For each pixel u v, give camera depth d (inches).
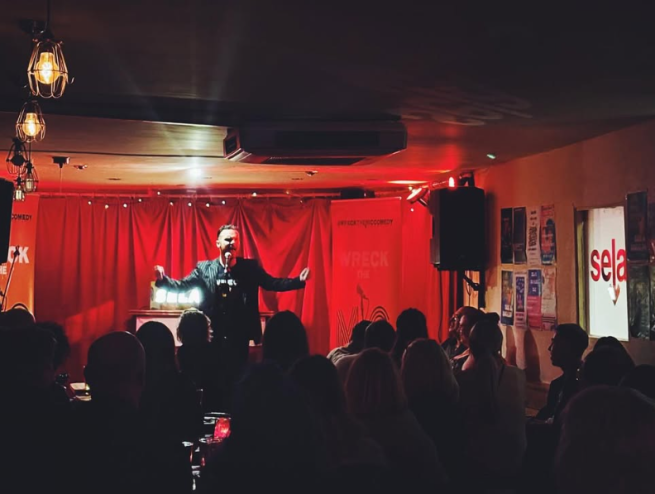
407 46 162.7
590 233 281.3
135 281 474.6
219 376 218.4
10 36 159.0
